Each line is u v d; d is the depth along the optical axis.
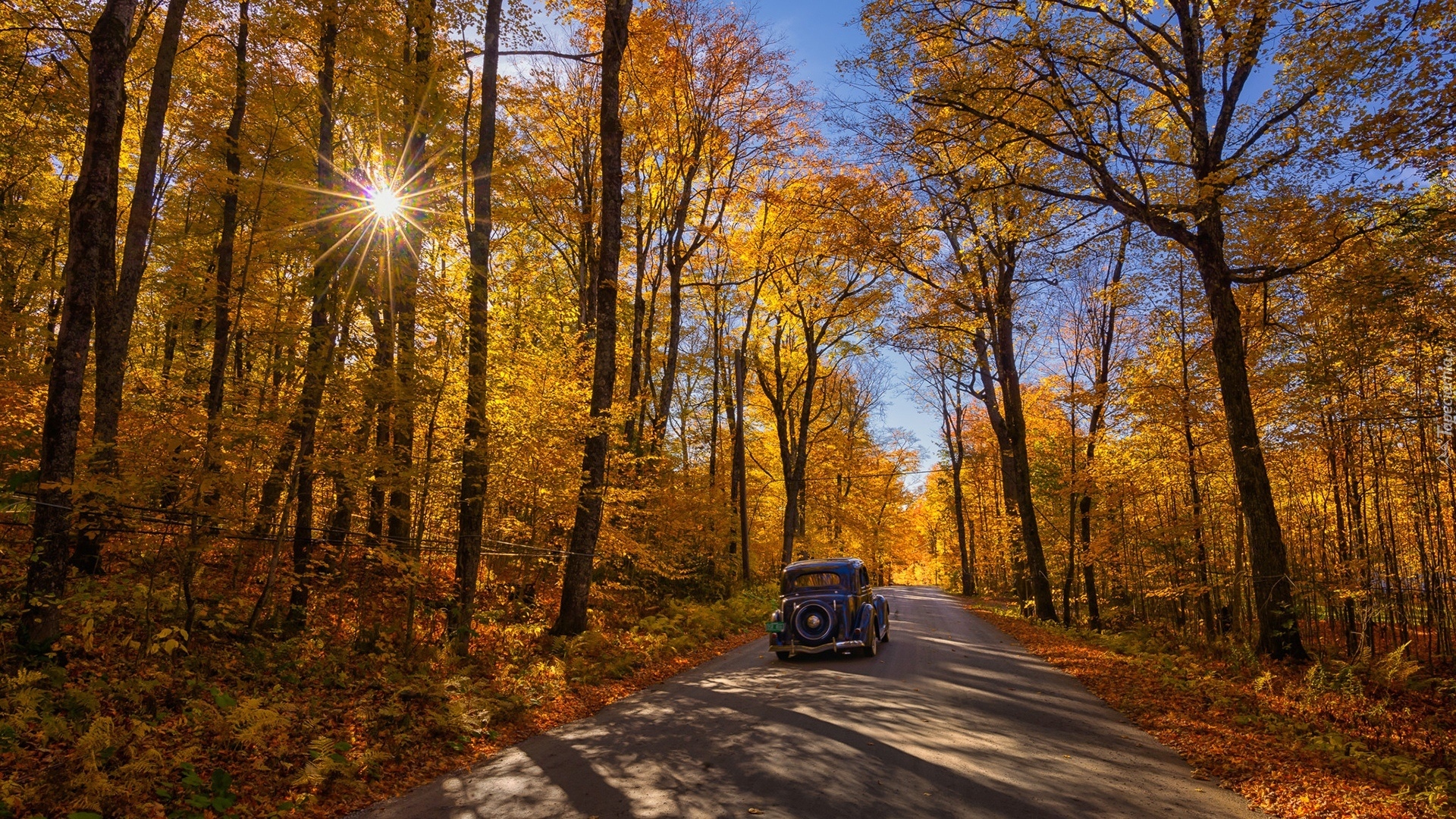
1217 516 16.94
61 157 14.09
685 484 21.36
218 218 12.72
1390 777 5.84
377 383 9.22
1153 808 4.95
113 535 8.70
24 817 4.36
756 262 24.41
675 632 15.37
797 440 37.50
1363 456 12.92
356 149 13.40
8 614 6.70
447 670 9.54
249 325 9.35
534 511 15.48
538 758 6.60
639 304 20.56
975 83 13.23
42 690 5.92
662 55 19.16
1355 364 11.39
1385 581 12.31
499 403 13.28
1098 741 6.89
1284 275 11.62
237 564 10.02
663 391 21.89
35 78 11.52
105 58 7.14
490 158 12.11
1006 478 29.27
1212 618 17.27
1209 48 12.66
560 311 21.59
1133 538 18.34
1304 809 5.00
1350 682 9.55
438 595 13.41
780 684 10.34
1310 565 13.91
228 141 11.24
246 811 5.05
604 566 18.06
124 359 9.24
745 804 5.01
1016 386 22.06
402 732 6.97
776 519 38.88
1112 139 13.57
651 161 21.81
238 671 7.71
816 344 28.08
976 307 20.38
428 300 9.85
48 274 15.75
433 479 11.82
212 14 11.55
